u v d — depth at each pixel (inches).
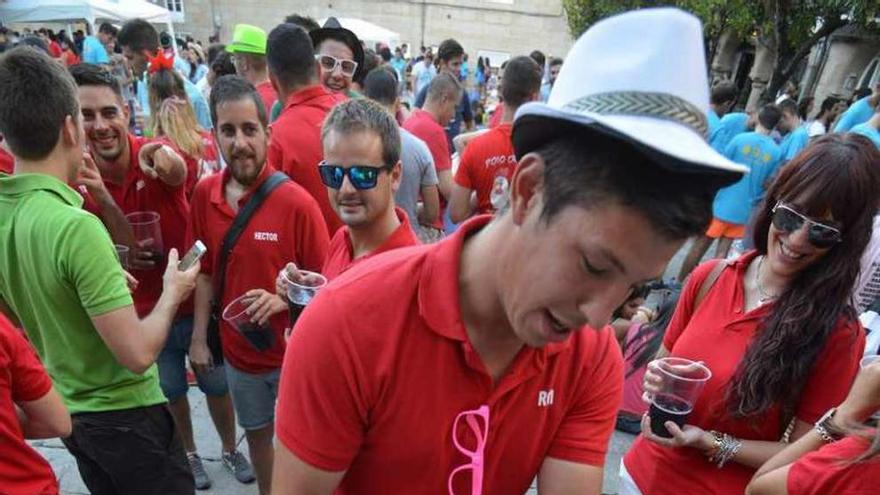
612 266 23.5
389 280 30.7
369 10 807.1
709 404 61.1
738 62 698.2
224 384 102.3
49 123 59.4
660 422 61.6
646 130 22.1
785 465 51.8
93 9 464.1
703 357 62.2
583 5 526.6
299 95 106.6
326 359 30.4
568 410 36.8
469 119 295.7
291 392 32.1
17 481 53.1
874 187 51.6
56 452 110.5
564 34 820.0
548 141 24.7
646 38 24.0
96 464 73.9
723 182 22.8
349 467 34.3
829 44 512.1
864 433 44.9
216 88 80.9
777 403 57.3
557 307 25.6
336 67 143.5
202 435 118.3
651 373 62.7
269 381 91.7
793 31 377.7
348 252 78.6
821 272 54.5
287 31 106.0
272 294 83.7
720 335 61.6
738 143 199.9
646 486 68.3
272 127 106.0
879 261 91.0
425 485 33.3
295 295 70.6
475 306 30.0
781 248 56.5
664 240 22.9
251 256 85.1
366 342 30.1
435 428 31.4
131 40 214.7
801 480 46.9
